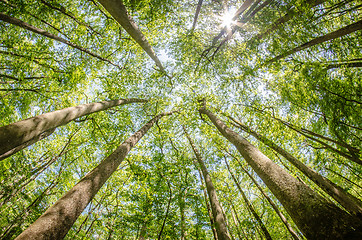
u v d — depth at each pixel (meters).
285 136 7.32
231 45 7.71
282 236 9.71
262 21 5.54
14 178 7.69
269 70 5.99
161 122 10.35
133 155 8.44
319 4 4.51
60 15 6.62
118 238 7.53
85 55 7.38
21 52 5.38
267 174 2.92
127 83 9.11
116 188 9.18
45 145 10.32
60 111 3.79
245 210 10.84
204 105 9.38
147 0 6.13
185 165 6.47
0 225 7.45
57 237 2.22
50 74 5.73
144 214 5.42
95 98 8.69
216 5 7.35
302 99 4.77
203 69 9.21
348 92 3.88
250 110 6.97
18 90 5.57
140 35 5.70
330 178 7.83
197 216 5.48
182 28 8.12
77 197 2.79
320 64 4.46
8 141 2.46
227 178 11.33
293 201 2.26
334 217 1.82
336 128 4.31
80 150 10.02
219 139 9.82
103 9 6.89
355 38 4.69
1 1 4.65
